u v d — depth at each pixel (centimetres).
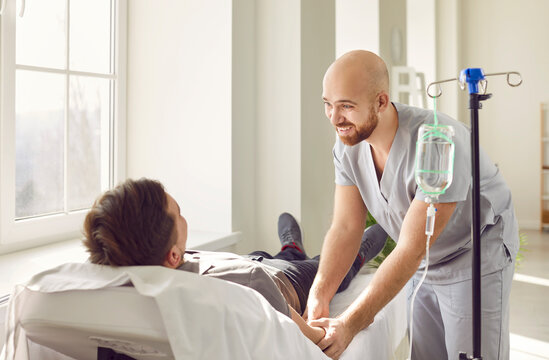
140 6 273
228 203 262
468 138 152
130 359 112
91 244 110
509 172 691
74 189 251
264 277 132
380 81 143
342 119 143
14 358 111
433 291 180
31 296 109
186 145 268
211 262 138
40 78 230
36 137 230
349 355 141
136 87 276
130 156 279
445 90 659
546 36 673
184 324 99
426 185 120
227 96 259
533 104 680
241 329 106
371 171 165
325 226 312
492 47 688
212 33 260
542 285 424
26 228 222
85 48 254
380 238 229
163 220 111
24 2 206
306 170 282
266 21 278
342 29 422
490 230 161
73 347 114
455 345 166
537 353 291
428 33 645
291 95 274
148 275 104
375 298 143
